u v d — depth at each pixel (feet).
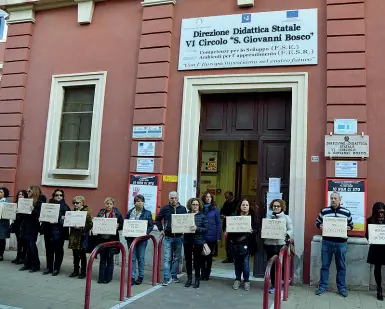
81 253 24.29
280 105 27.50
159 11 29.73
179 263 26.73
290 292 22.24
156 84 28.91
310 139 25.23
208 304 19.56
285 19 26.73
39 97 33.06
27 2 33.73
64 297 20.17
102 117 30.50
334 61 25.21
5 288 21.44
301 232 24.47
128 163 29.25
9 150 32.81
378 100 24.41
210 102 29.12
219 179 38.19
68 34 32.99
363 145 23.88
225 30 27.99
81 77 31.73
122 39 31.09
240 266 22.91
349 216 21.93
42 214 24.67
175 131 28.35
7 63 34.40
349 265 23.02
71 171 30.50
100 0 31.91
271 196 26.40
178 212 23.79
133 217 23.93
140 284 23.15
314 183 24.77
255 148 38.24
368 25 25.32
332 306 19.67
